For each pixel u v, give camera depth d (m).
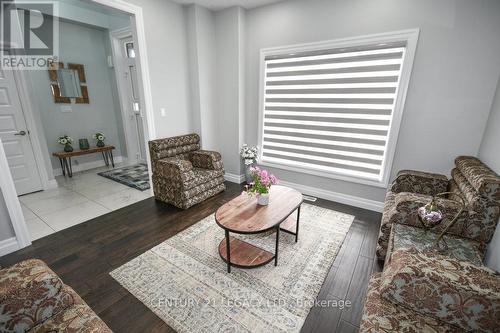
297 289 1.75
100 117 4.75
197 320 1.50
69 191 3.53
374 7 2.58
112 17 4.22
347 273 1.92
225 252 2.06
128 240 2.34
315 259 2.08
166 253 2.14
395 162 2.80
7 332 0.94
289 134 3.53
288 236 2.44
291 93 3.35
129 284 1.78
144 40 2.93
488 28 2.12
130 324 1.47
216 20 3.59
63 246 2.24
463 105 2.34
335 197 3.30
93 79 4.54
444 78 2.38
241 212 2.02
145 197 3.35
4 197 2.05
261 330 1.44
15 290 0.94
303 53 3.12
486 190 1.54
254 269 1.95
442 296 0.95
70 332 0.98
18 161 3.26
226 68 3.70
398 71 2.59
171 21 3.21
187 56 3.53
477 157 2.31
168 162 2.96
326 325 1.48
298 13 3.05
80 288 1.74
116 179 4.05
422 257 1.09
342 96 2.97
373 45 2.65
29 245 2.24
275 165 3.74
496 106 2.06
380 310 1.07
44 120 4.01
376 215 2.90
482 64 2.19
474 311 0.91
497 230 1.52
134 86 4.58
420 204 1.74
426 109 2.52
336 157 3.21
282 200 2.25
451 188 2.16
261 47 3.44
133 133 4.95
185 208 2.99
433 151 2.57
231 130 3.93
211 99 3.84
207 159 3.44
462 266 1.03
